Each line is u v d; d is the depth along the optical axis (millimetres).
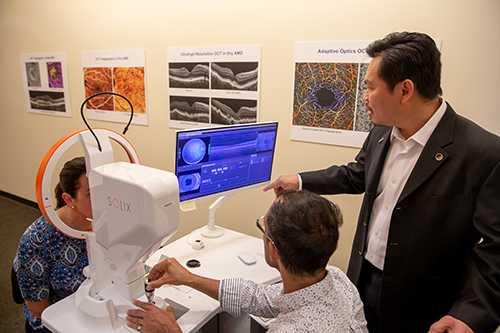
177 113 2422
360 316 895
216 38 2154
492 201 972
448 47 1529
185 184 1397
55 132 3227
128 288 980
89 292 1061
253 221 2258
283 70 1954
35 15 3031
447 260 1103
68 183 1109
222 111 2219
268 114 2061
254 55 2025
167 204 858
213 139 1419
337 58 1776
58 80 3045
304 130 1952
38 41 3086
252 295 976
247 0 1990
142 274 1012
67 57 2930
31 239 1165
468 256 1064
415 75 1008
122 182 847
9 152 3676
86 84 2871
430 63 1003
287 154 2043
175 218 897
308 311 754
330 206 770
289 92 1959
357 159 1514
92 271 1058
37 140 3393
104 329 961
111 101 2760
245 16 2018
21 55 3242
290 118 1987
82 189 1110
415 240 1123
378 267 1274
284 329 730
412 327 1202
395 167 1213
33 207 3643
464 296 959
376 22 1657
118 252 949
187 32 2262
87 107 2922
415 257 1131
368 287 1332
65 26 2867
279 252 758
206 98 2264
